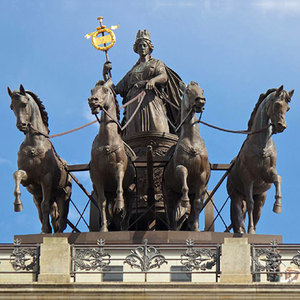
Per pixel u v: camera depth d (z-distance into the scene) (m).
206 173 59.12
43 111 59.94
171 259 52.41
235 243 51.88
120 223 61.22
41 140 59.44
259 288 50.31
